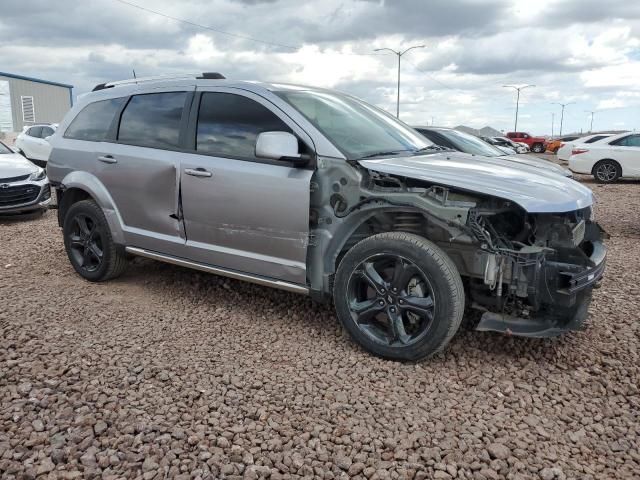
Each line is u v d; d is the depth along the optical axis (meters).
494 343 3.82
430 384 3.29
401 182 3.55
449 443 2.70
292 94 4.12
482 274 3.38
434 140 9.54
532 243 3.36
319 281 3.82
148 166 4.51
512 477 2.47
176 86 4.56
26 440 2.60
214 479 2.39
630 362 3.58
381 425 2.84
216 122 4.24
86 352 3.57
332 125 4.00
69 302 4.58
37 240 7.18
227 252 4.17
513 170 3.85
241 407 2.97
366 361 3.56
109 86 5.24
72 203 5.41
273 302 4.65
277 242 3.88
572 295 3.21
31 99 39.53
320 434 2.74
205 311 4.46
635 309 4.52
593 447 2.73
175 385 3.18
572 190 3.60
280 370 3.43
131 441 2.62
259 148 3.62
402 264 3.44
